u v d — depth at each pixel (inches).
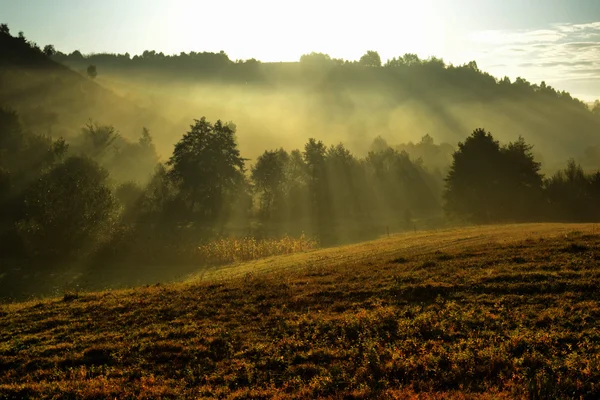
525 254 975.0
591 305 657.6
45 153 3907.5
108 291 1064.2
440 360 545.3
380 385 505.4
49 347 673.0
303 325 703.1
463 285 802.8
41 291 1744.6
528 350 545.6
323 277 983.6
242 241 2365.9
